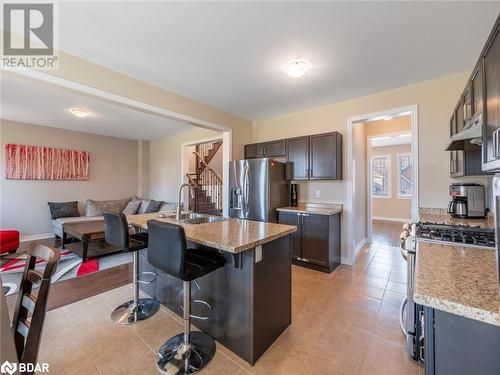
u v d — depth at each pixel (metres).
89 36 2.04
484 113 1.24
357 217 4.19
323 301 2.44
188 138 5.71
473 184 2.41
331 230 3.28
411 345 1.64
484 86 1.25
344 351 1.72
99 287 2.74
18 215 4.87
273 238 1.74
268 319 1.76
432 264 1.08
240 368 1.58
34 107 3.93
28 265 1.17
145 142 6.88
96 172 6.00
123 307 2.26
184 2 1.66
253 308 1.60
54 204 5.08
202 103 3.66
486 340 0.72
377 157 7.76
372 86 3.04
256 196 3.69
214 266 1.65
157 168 6.66
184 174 5.86
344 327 2.00
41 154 5.11
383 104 3.21
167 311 2.26
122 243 2.01
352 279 3.00
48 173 5.20
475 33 1.98
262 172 3.62
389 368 1.56
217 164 7.22
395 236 5.32
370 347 1.76
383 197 7.63
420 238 1.56
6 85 3.04
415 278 0.91
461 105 2.16
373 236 5.34
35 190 5.08
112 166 6.30
